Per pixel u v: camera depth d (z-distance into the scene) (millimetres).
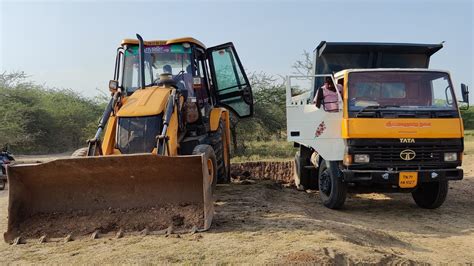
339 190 7785
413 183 7238
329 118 7750
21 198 5598
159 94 6980
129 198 5762
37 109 25484
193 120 7793
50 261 4504
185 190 5719
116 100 7180
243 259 4375
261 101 22047
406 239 6215
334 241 5031
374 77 7676
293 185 11469
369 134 7266
